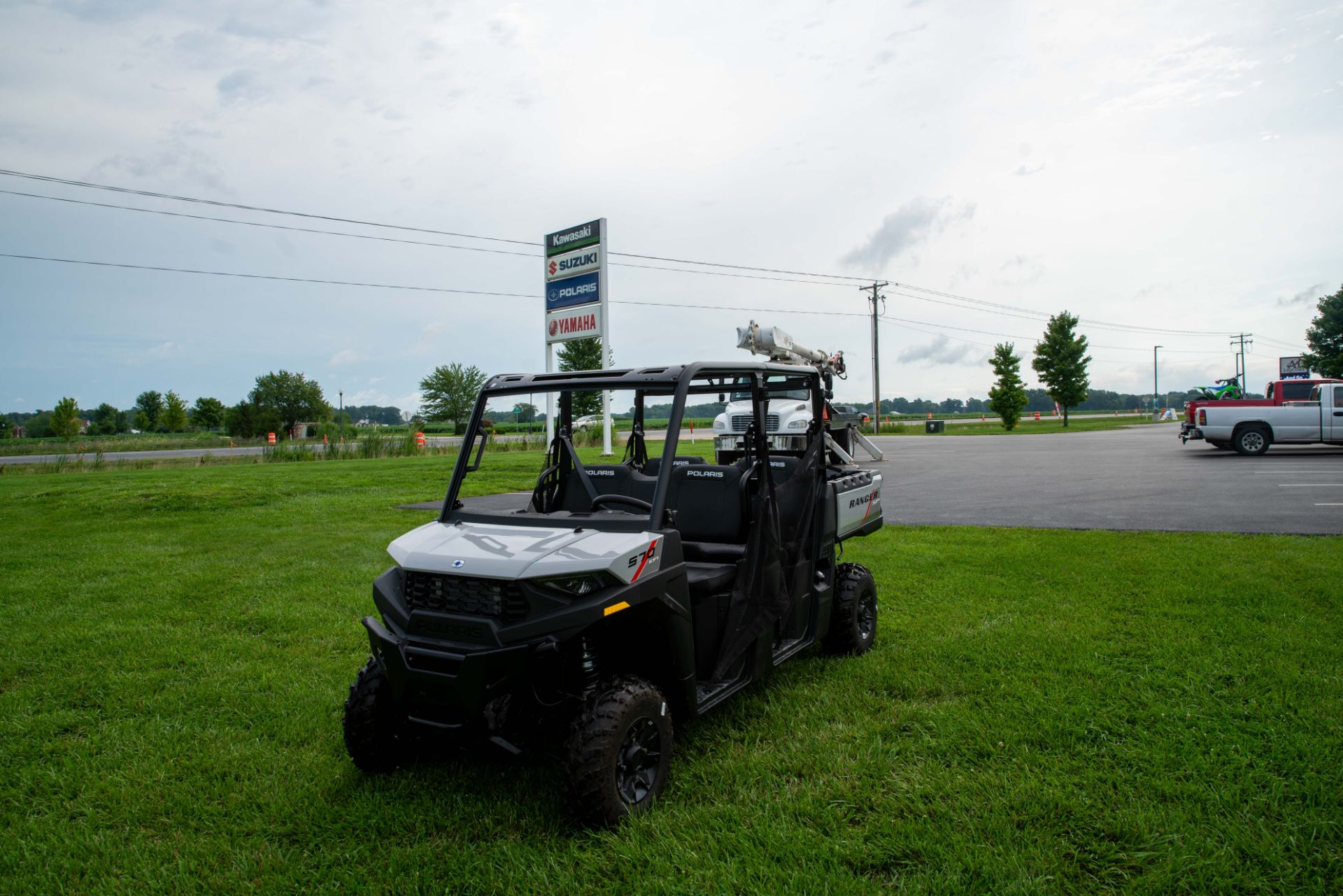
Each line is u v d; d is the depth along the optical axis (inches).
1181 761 138.4
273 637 232.8
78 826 130.8
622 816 121.6
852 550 336.8
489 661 116.6
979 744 148.0
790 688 182.5
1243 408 778.2
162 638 231.3
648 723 128.7
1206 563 291.9
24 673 206.8
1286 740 144.3
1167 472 638.5
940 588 271.6
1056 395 1972.2
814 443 189.5
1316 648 194.9
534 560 121.0
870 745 149.0
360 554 358.9
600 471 171.9
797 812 126.6
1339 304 1948.8
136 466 987.3
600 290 812.0
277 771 147.5
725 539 163.8
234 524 454.3
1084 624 223.6
